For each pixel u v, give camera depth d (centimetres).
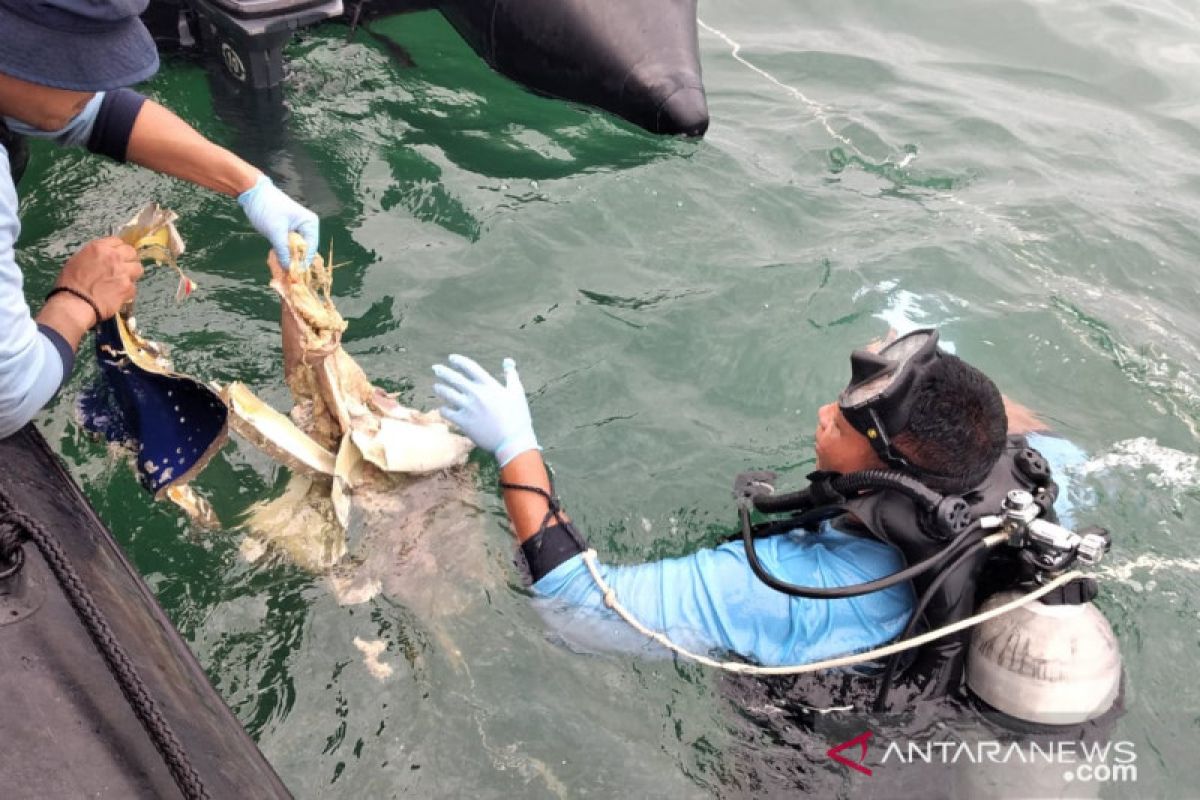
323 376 235
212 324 318
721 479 287
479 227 369
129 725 157
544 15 435
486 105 443
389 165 398
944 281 359
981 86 488
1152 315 352
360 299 336
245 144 395
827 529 229
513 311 339
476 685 231
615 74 429
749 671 204
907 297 350
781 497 222
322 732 224
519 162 407
